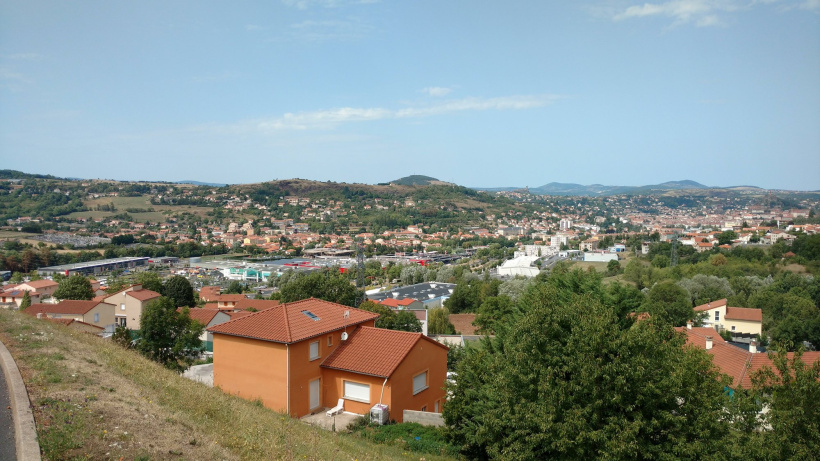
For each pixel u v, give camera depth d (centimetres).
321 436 1588
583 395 1482
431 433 2055
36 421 955
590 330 1499
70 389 1194
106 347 2023
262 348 2292
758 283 8556
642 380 1445
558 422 1472
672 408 1505
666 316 1958
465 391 1992
